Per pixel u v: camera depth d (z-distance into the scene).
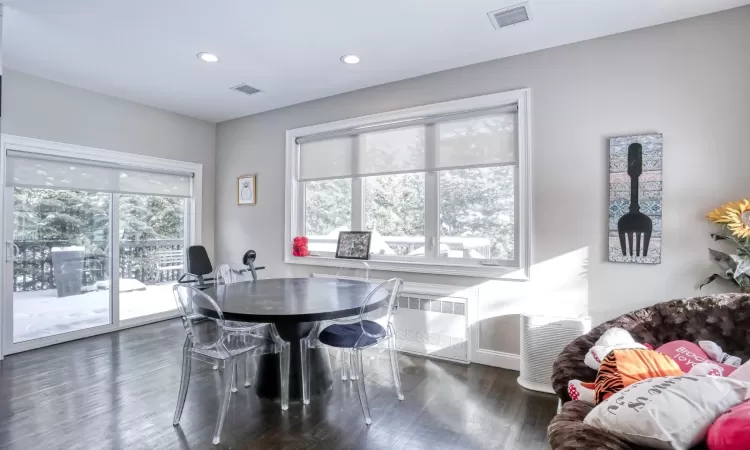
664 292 2.65
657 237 2.66
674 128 2.63
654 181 2.66
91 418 2.37
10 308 3.51
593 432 1.15
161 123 4.63
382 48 3.08
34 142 3.60
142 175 4.50
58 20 2.66
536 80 3.09
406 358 3.46
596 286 2.87
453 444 2.12
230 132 5.07
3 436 2.16
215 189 5.23
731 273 2.38
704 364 1.56
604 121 2.85
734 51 2.48
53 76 3.64
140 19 2.65
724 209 2.41
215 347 2.32
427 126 3.63
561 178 2.99
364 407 2.34
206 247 5.13
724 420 1.00
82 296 4.05
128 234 4.44
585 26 2.73
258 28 2.78
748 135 2.44
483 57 3.23
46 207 3.79
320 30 2.80
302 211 4.54
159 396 2.67
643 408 1.09
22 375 3.02
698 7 2.48
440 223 3.63
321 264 4.22
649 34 2.71
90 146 4.00
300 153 4.49
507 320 3.20
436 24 2.72
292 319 2.19
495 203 3.38
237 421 2.35
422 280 3.60
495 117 3.31
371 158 3.96
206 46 3.05
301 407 2.53
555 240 3.01
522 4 2.47
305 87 3.93
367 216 4.06
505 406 2.54
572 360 1.87
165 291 4.81
